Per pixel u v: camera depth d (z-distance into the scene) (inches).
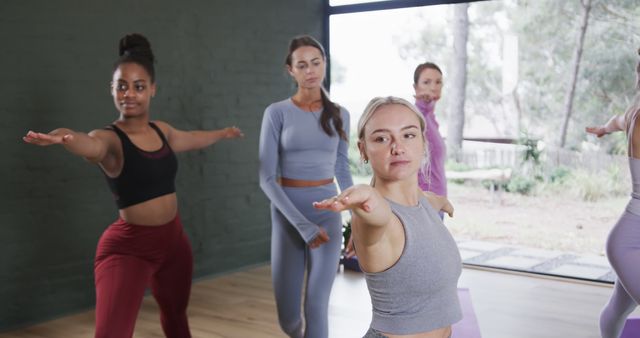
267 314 177.6
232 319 173.3
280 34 235.9
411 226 65.7
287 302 132.6
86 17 180.7
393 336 66.7
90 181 183.9
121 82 121.7
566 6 218.4
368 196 60.4
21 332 166.4
